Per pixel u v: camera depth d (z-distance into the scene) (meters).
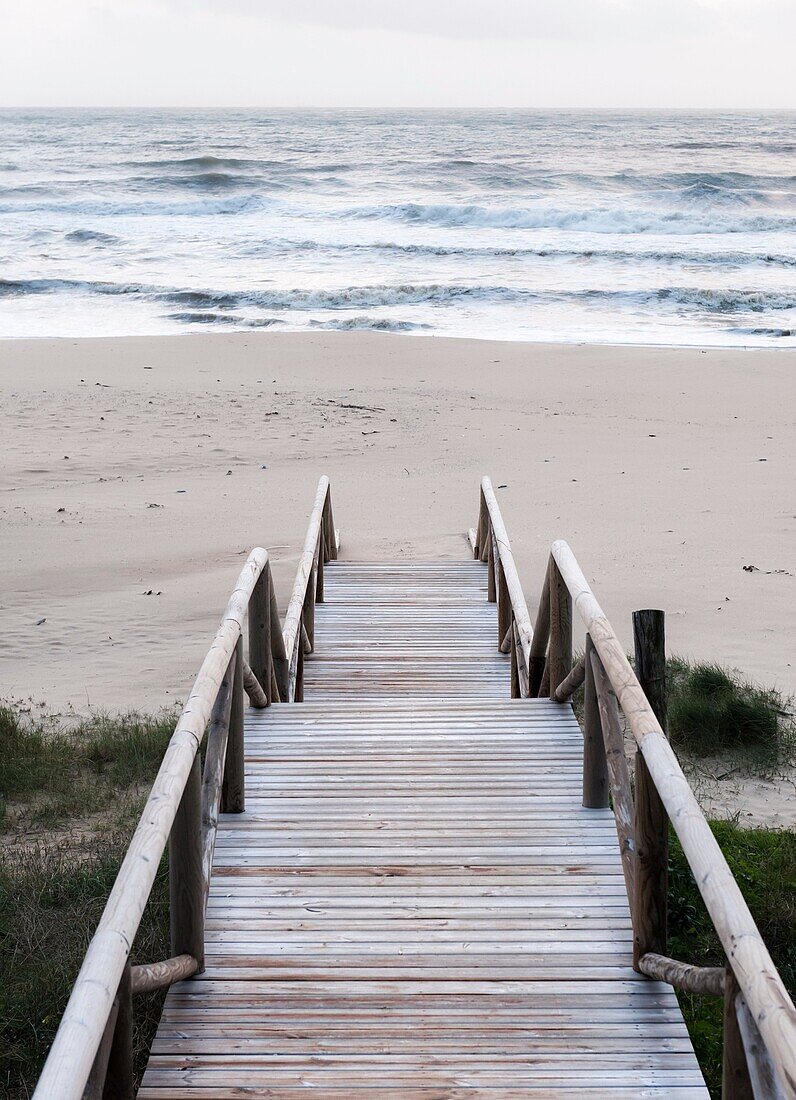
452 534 12.59
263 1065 2.83
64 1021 1.90
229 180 59.03
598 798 4.17
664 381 21.92
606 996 3.09
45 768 6.72
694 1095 2.72
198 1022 2.99
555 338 26.73
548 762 4.61
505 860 3.80
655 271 35.78
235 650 3.94
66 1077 1.76
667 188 58.66
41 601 10.65
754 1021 1.98
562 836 3.96
